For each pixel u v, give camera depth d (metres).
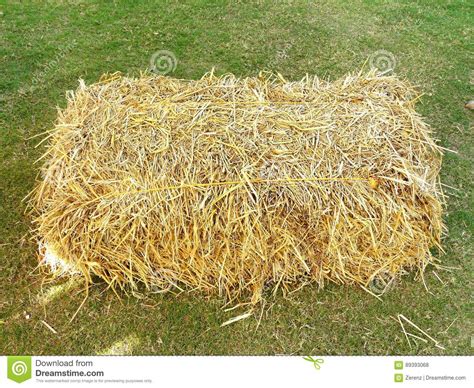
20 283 2.62
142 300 2.59
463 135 3.47
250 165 2.46
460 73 3.97
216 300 2.60
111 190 2.44
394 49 4.17
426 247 2.66
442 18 4.57
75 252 2.51
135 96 2.82
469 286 2.68
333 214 2.44
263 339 2.48
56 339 2.45
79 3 4.48
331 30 4.33
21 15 4.31
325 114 2.73
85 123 2.67
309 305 2.59
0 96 3.57
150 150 2.51
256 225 2.40
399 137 2.65
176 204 2.40
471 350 2.46
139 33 4.19
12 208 2.93
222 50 4.06
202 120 2.64
